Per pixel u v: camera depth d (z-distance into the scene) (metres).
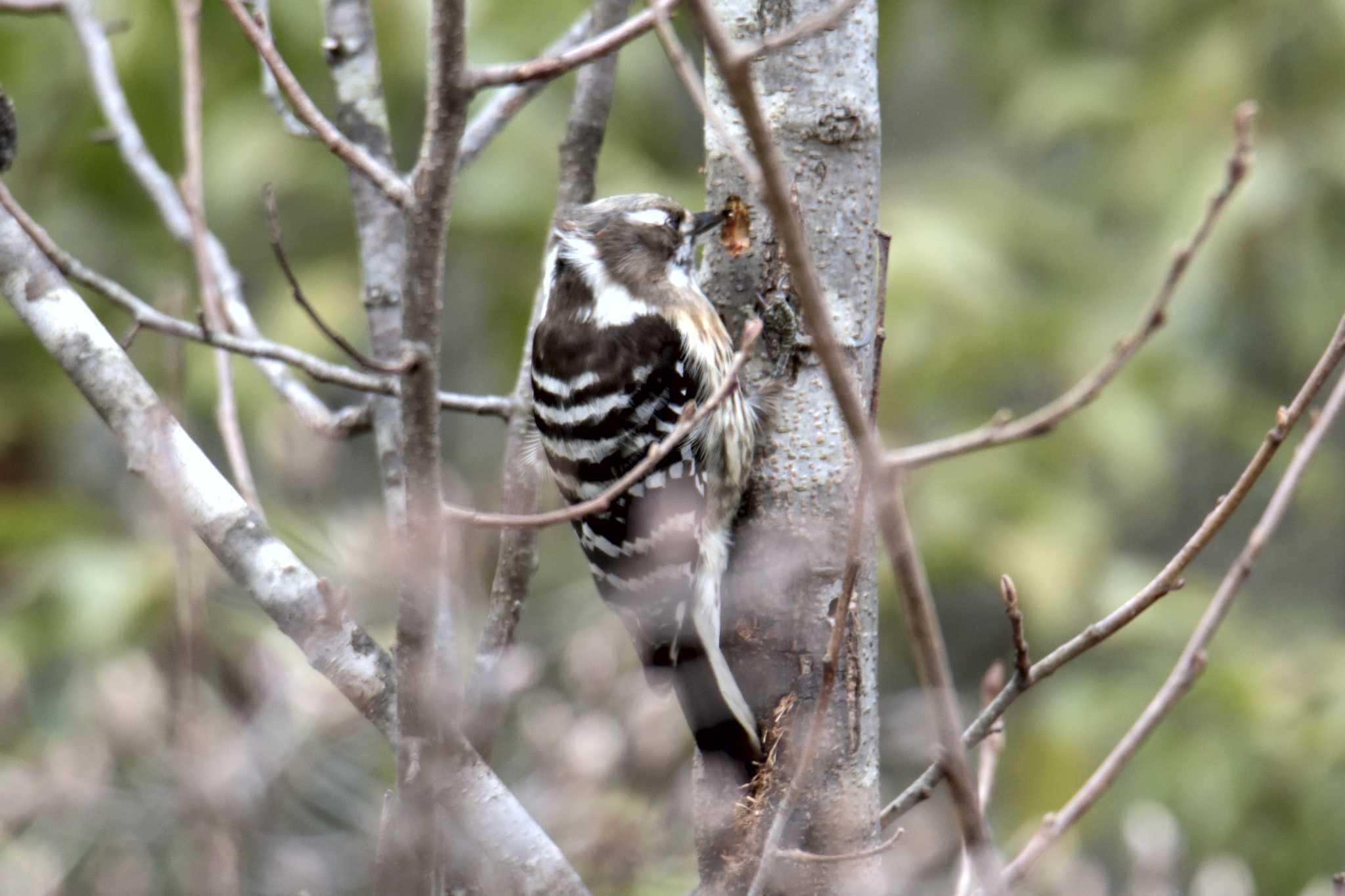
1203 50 15.68
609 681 9.26
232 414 6.87
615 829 8.56
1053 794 13.73
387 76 14.67
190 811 4.52
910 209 15.95
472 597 8.45
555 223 7.57
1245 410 15.95
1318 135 15.27
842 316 6.48
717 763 6.33
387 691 5.25
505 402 7.08
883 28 16.00
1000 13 16.92
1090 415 15.35
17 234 5.50
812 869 6.09
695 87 3.95
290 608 5.26
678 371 7.91
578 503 7.95
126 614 12.21
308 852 8.20
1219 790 13.33
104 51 8.06
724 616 6.54
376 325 7.61
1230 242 15.05
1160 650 14.71
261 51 4.65
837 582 6.39
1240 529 17.47
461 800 5.24
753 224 6.62
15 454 16.08
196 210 6.41
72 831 7.67
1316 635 15.54
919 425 15.52
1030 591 14.70
